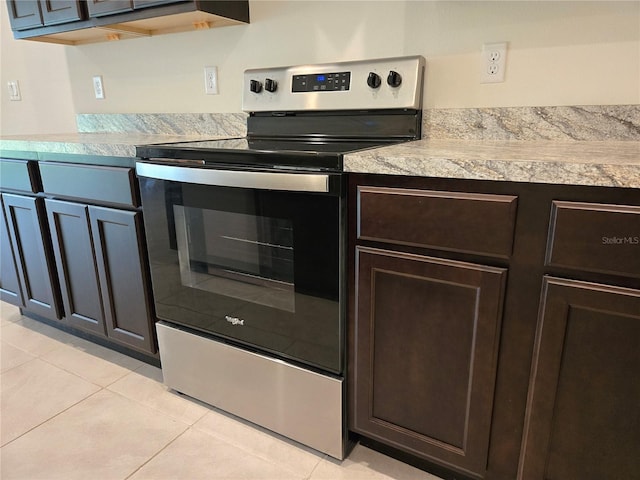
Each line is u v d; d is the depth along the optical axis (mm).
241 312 1341
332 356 1206
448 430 1121
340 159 1037
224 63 1847
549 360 938
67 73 2348
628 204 789
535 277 914
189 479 1244
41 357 1873
